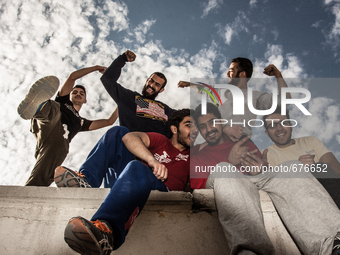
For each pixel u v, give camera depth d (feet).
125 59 10.12
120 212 3.93
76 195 4.69
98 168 5.35
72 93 10.31
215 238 4.53
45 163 8.17
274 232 4.60
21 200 4.66
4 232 4.42
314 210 4.22
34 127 8.55
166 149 6.08
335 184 5.00
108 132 5.98
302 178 4.60
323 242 3.85
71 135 9.18
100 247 3.38
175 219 4.65
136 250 4.36
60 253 4.29
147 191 4.39
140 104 9.49
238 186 4.40
